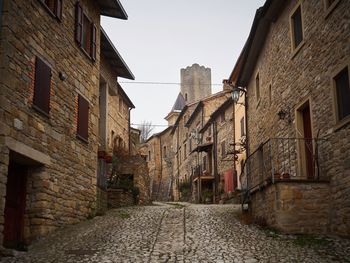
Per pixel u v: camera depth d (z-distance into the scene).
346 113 9.52
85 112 12.73
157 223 11.84
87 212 12.55
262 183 11.09
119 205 16.88
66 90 11.48
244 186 15.29
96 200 13.29
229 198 23.78
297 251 8.27
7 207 9.42
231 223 11.78
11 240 9.47
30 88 9.55
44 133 10.09
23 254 8.38
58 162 10.77
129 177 21.02
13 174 9.70
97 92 13.98
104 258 7.97
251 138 18.28
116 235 10.13
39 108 9.82
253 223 11.61
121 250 8.63
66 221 11.09
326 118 10.32
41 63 10.04
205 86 64.12
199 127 34.41
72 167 11.63
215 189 28.91
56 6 10.97
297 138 11.00
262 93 16.22
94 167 13.33
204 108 33.34
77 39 12.20
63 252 8.47
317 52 10.91
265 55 15.77
